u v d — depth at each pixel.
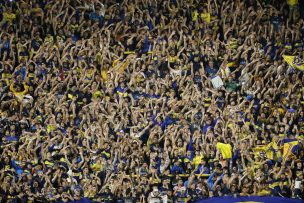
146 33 119.62
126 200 101.50
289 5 122.94
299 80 114.56
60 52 117.62
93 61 116.31
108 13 121.88
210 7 122.12
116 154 105.62
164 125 109.31
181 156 105.31
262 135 108.44
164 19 121.12
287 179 103.31
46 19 120.62
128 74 115.12
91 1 122.25
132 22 120.94
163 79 114.50
